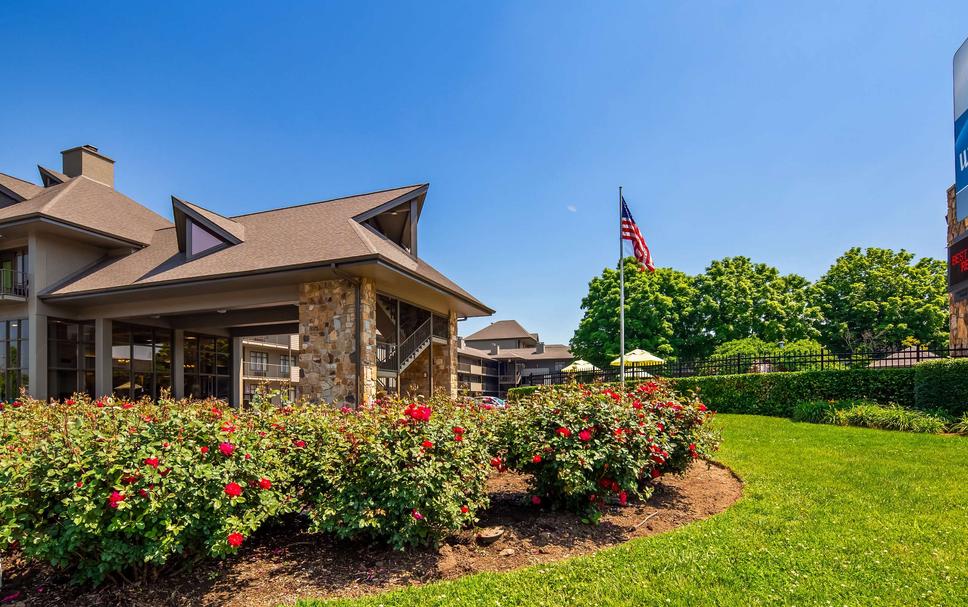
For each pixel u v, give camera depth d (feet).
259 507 13.62
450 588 12.48
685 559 13.66
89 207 59.93
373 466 14.44
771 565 13.10
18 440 15.17
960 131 43.32
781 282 104.17
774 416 46.09
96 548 12.31
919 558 13.35
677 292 102.32
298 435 16.43
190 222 50.83
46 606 12.16
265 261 43.57
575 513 18.57
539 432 17.79
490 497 21.04
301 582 13.29
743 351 73.10
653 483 22.65
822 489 20.30
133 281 48.24
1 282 51.83
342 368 42.39
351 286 42.88
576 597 11.73
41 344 51.75
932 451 26.66
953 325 46.73
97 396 52.90
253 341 105.19
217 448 13.29
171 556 13.87
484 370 186.39
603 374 69.87
